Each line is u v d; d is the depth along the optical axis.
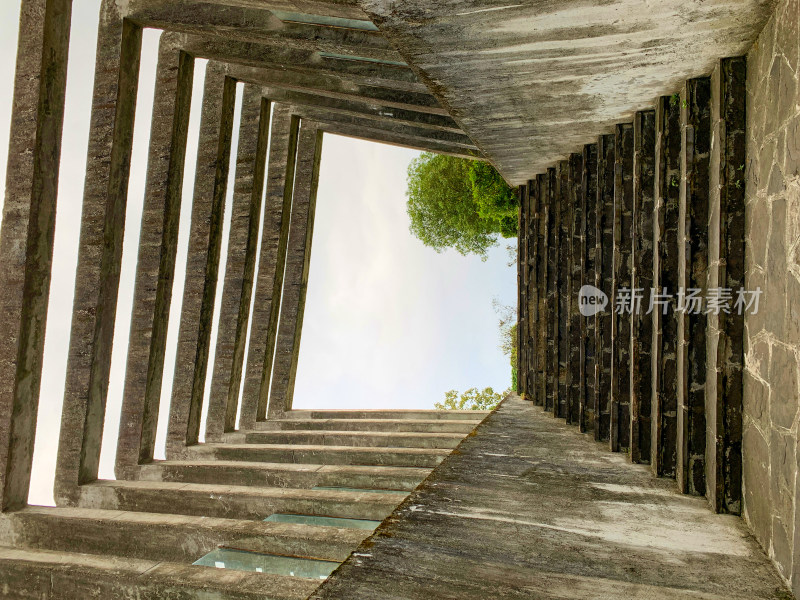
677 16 3.34
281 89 9.56
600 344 6.32
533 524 3.67
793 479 2.83
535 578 2.92
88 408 7.34
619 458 5.43
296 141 10.99
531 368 9.59
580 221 7.31
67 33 6.87
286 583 4.64
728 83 3.91
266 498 6.57
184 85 8.05
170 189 8.05
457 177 16.84
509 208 13.41
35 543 6.36
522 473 4.89
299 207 11.41
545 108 5.34
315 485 7.45
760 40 3.53
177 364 8.96
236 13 6.16
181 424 8.95
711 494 4.00
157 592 4.80
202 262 8.83
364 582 2.86
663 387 4.80
